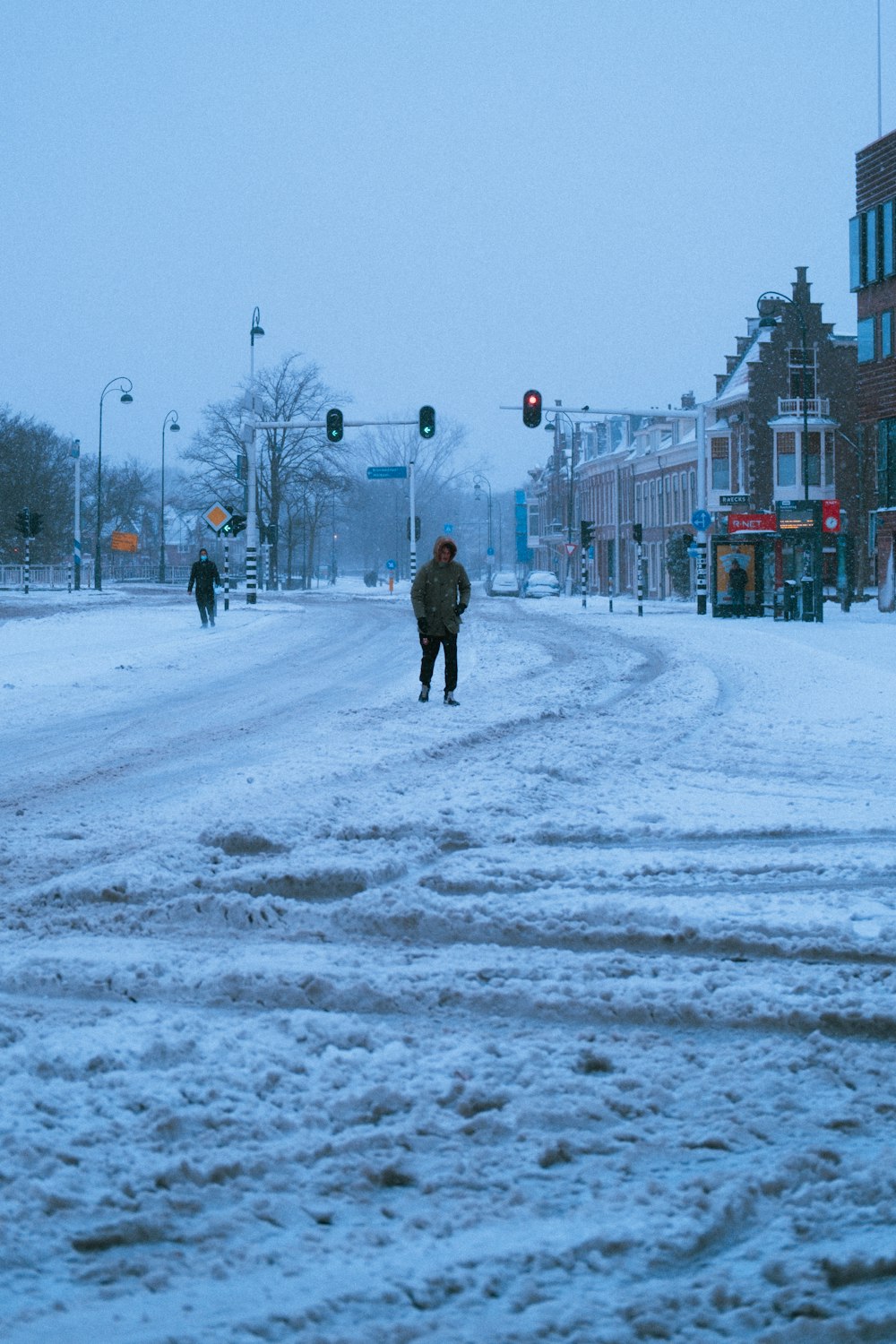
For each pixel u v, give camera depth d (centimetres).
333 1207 293
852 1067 386
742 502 6425
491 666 2227
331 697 1697
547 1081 368
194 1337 237
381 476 7525
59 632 3111
